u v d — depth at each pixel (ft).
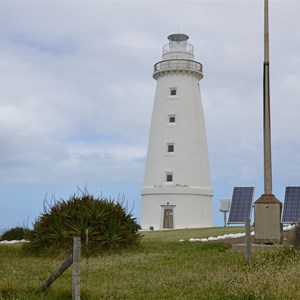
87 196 74.74
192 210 163.94
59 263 59.06
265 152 68.64
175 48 180.65
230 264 51.83
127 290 40.60
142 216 169.99
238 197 84.74
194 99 174.81
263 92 68.85
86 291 38.24
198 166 168.76
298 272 42.78
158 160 169.17
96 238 68.28
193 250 69.62
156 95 177.88
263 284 39.17
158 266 54.13
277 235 67.21
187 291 39.58
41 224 70.44
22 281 44.19
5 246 75.92
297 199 78.69
